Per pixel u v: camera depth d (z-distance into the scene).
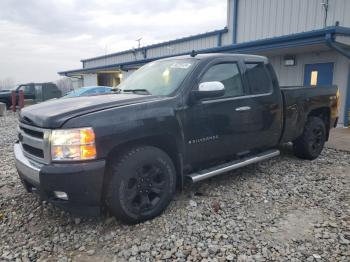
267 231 3.31
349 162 5.89
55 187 3.04
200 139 3.93
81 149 3.02
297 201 4.06
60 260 2.88
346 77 9.93
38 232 3.38
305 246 3.01
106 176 3.28
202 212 3.74
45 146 3.11
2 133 10.18
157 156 3.53
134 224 3.46
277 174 5.12
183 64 4.23
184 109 3.74
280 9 12.14
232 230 3.33
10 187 4.66
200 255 2.89
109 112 3.20
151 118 3.43
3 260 2.88
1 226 3.52
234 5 13.90
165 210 3.78
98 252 3.00
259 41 10.20
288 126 5.23
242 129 4.40
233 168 4.39
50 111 3.29
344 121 10.17
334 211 3.76
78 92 13.97
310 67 10.93
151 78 4.34
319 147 6.06
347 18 10.12
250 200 4.09
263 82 4.82
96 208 3.22
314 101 5.77
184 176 3.97
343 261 2.77
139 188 3.43
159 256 2.90
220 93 3.77
